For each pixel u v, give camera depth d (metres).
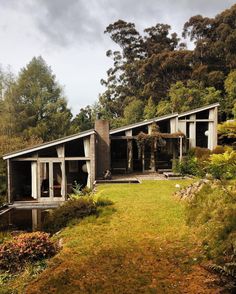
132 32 53.12
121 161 22.34
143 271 5.35
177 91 33.41
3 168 19.44
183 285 4.77
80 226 8.16
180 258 5.74
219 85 35.12
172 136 20.77
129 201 10.62
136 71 49.94
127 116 41.28
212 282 4.63
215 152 15.31
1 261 6.06
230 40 35.34
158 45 50.22
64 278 5.30
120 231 7.50
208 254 5.61
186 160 19.03
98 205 9.95
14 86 38.12
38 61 40.00
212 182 8.35
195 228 7.15
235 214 6.25
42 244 6.45
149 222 8.02
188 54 40.00
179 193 10.99
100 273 5.39
